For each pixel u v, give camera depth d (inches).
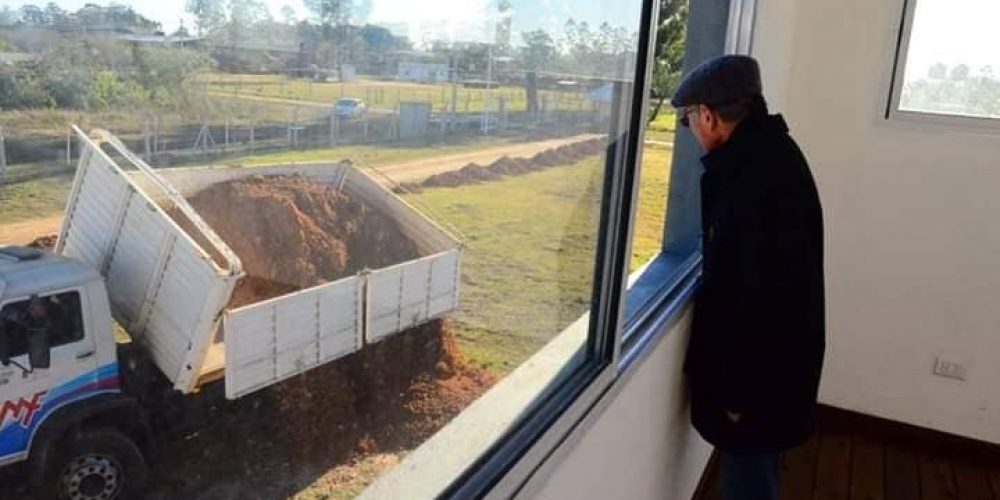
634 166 47.2
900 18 103.1
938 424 113.6
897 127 106.5
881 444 116.3
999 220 103.6
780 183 62.9
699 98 63.9
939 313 110.0
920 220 108.2
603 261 47.9
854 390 118.2
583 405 43.7
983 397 109.9
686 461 85.9
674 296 70.9
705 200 68.4
